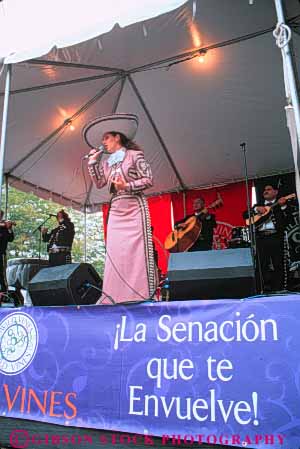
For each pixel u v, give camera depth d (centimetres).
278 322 157
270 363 154
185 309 176
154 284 246
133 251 249
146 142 502
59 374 191
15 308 213
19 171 537
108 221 264
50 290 231
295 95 187
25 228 1230
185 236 572
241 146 501
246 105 421
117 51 335
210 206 595
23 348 204
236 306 167
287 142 489
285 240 482
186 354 169
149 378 173
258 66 362
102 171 284
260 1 278
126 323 185
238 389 156
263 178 575
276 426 147
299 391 147
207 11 288
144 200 262
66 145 484
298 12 285
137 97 420
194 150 516
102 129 306
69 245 517
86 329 192
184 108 436
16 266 431
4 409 199
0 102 387
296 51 312
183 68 371
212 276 196
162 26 303
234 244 489
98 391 181
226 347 163
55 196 612
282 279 468
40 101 396
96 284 248
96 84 387
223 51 346
